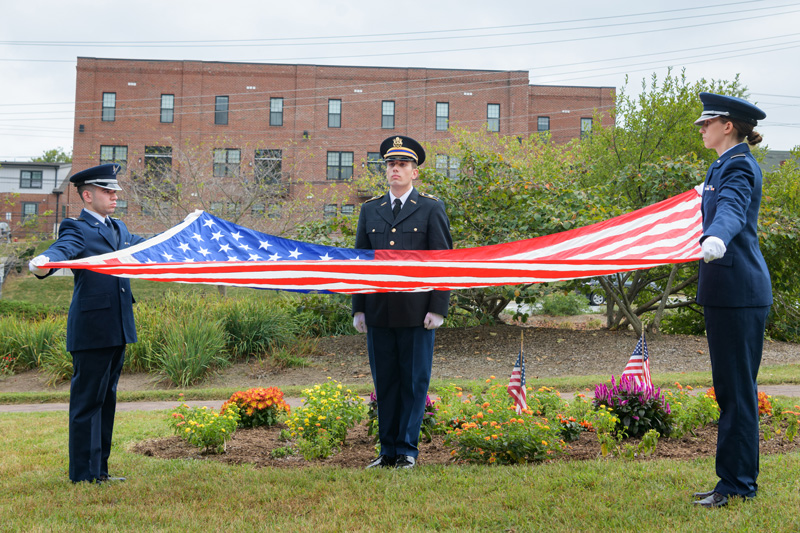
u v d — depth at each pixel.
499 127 41.84
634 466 4.71
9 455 5.62
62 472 4.96
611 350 12.44
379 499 4.14
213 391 10.17
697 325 15.22
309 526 3.68
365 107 41.22
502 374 11.17
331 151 40.84
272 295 16.78
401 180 5.10
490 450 5.09
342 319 15.08
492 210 12.88
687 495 4.00
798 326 14.09
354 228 13.77
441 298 4.95
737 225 3.51
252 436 6.41
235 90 40.31
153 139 39.81
